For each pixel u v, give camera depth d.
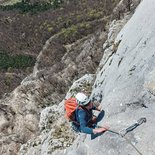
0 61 101.56
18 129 32.44
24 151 21.75
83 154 11.87
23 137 31.31
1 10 155.12
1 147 30.36
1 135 32.75
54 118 21.52
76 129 11.05
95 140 11.30
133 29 15.90
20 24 128.50
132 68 12.72
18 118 33.47
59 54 79.88
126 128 10.46
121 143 10.32
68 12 118.38
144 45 13.34
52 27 109.56
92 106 11.50
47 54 81.81
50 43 87.38
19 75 84.88
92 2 111.31
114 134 10.69
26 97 35.12
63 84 35.25
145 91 11.02
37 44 107.38
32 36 113.50
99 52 35.25
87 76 21.88
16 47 110.25
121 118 11.03
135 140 10.02
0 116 34.19
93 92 16.83
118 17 33.81
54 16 121.44
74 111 10.67
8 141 30.59
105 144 10.74
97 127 11.18
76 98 10.55
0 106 35.03
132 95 11.45
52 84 35.78
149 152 9.46
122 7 35.94
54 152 16.95
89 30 87.38
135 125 10.33
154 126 9.92
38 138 21.39
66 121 19.12
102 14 96.19
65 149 16.52
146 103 10.77
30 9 143.25
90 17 97.44
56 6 136.38
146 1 16.38
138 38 14.39
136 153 9.70
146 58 12.31
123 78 12.88
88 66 34.66
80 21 101.31
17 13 144.38
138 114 10.69
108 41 26.25
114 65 15.42
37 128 31.64
